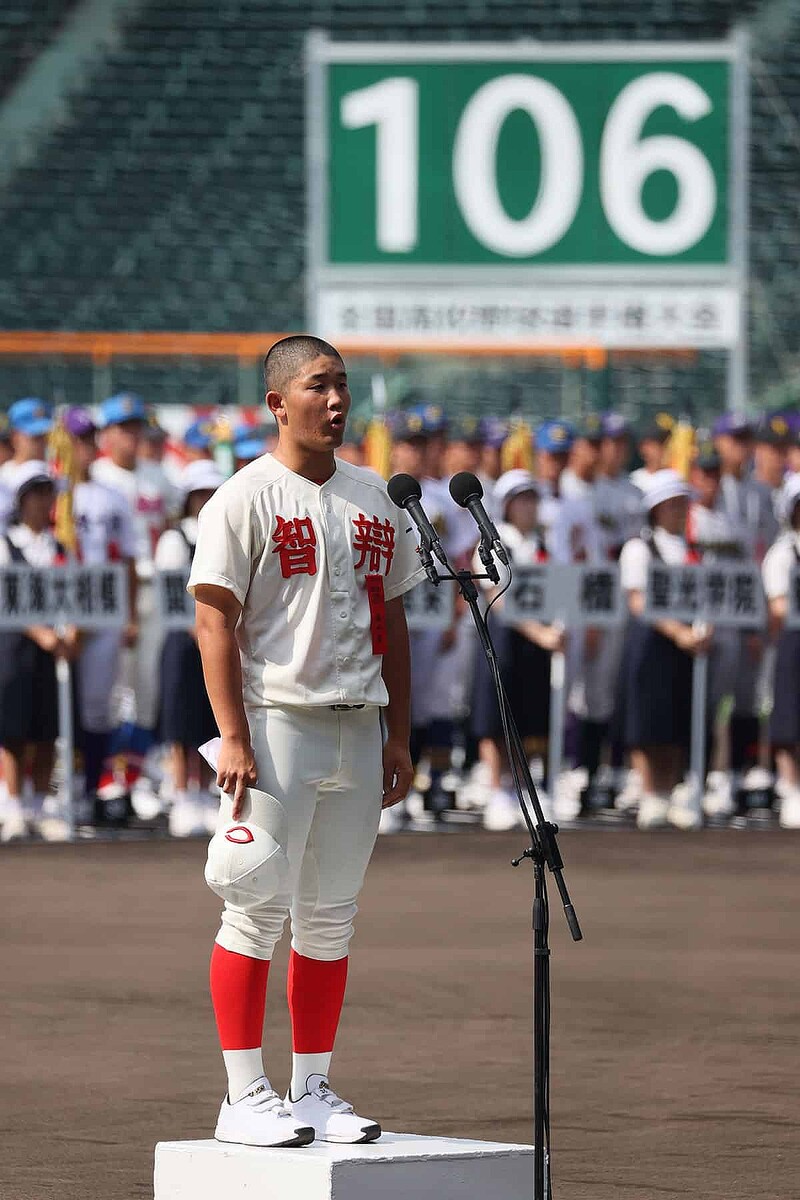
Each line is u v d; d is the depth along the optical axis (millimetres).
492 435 35094
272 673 11969
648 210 48062
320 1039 12312
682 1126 14242
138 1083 15547
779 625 33469
